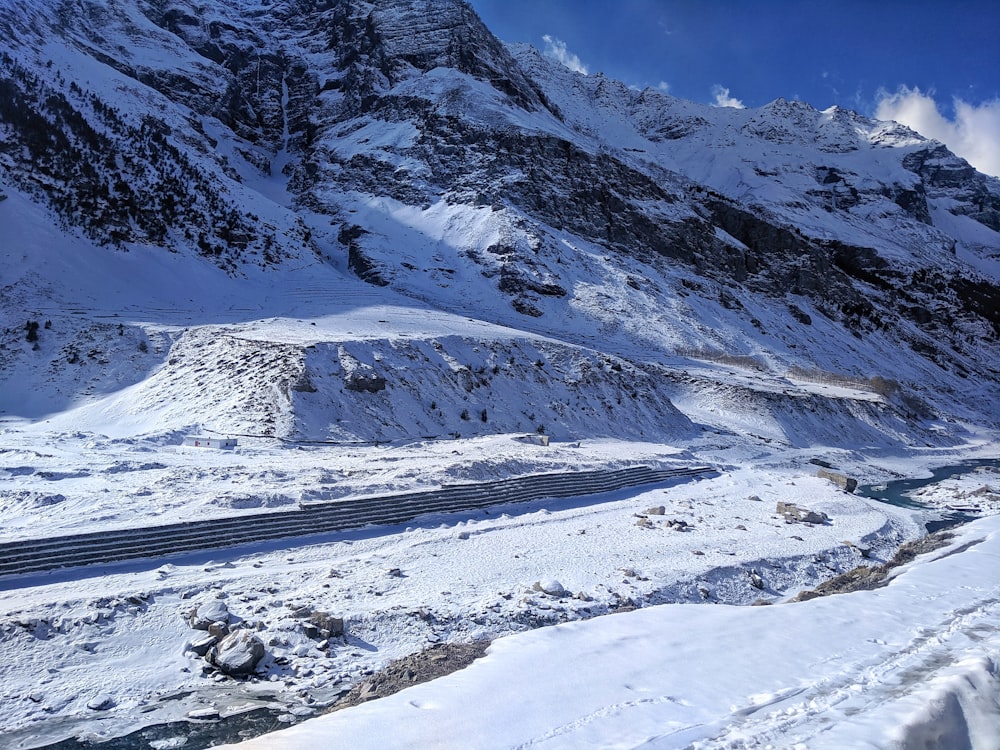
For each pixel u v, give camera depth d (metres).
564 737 10.42
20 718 13.77
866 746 10.12
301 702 14.90
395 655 17.17
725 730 10.71
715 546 27.59
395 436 44.44
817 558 27.80
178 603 18.34
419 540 25.48
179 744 13.25
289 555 22.78
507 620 19.16
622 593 21.48
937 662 13.62
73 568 19.88
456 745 10.18
